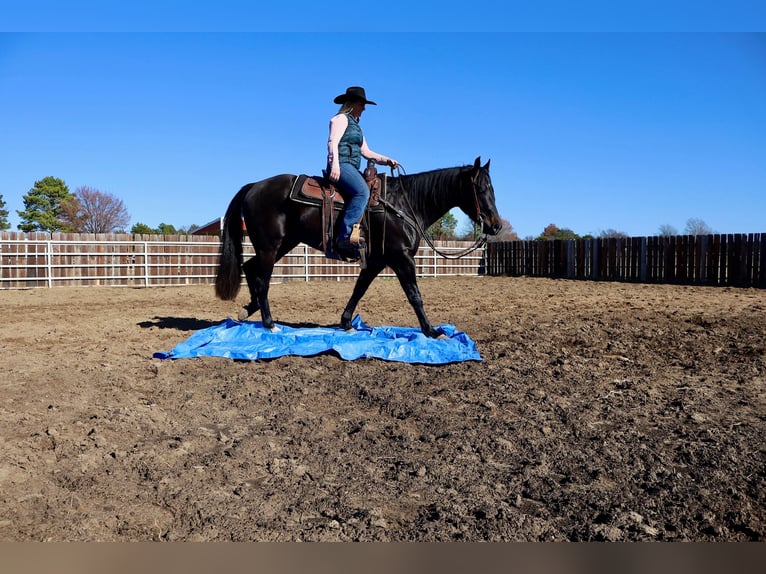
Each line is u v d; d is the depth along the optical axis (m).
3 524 2.72
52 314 10.60
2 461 3.39
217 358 6.16
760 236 17.00
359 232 6.50
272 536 2.70
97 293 15.41
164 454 3.63
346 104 6.53
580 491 3.15
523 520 2.83
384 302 12.59
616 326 8.66
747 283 17.34
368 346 6.31
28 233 17.11
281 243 7.02
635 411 4.52
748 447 3.71
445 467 3.48
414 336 6.77
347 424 4.30
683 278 19.11
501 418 4.34
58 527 2.73
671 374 5.68
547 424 4.20
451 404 4.70
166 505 2.99
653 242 20.00
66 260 17.59
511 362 6.10
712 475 3.30
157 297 14.30
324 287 17.81
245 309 7.47
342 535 2.71
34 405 4.56
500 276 24.88
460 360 6.10
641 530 2.73
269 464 3.52
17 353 6.60
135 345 7.12
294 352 6.27
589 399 4.82
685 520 2.84
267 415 4.49
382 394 4.95
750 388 5.14
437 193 6.76
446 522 2.83
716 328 8.45
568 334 7.90
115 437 3.91
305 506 3.00
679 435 3.98
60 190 45.59
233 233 7.09
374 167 6.67
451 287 17.86
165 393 5.01
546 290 16.48
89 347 7.03
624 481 3.27
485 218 6.68
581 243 22.31
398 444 3.87
